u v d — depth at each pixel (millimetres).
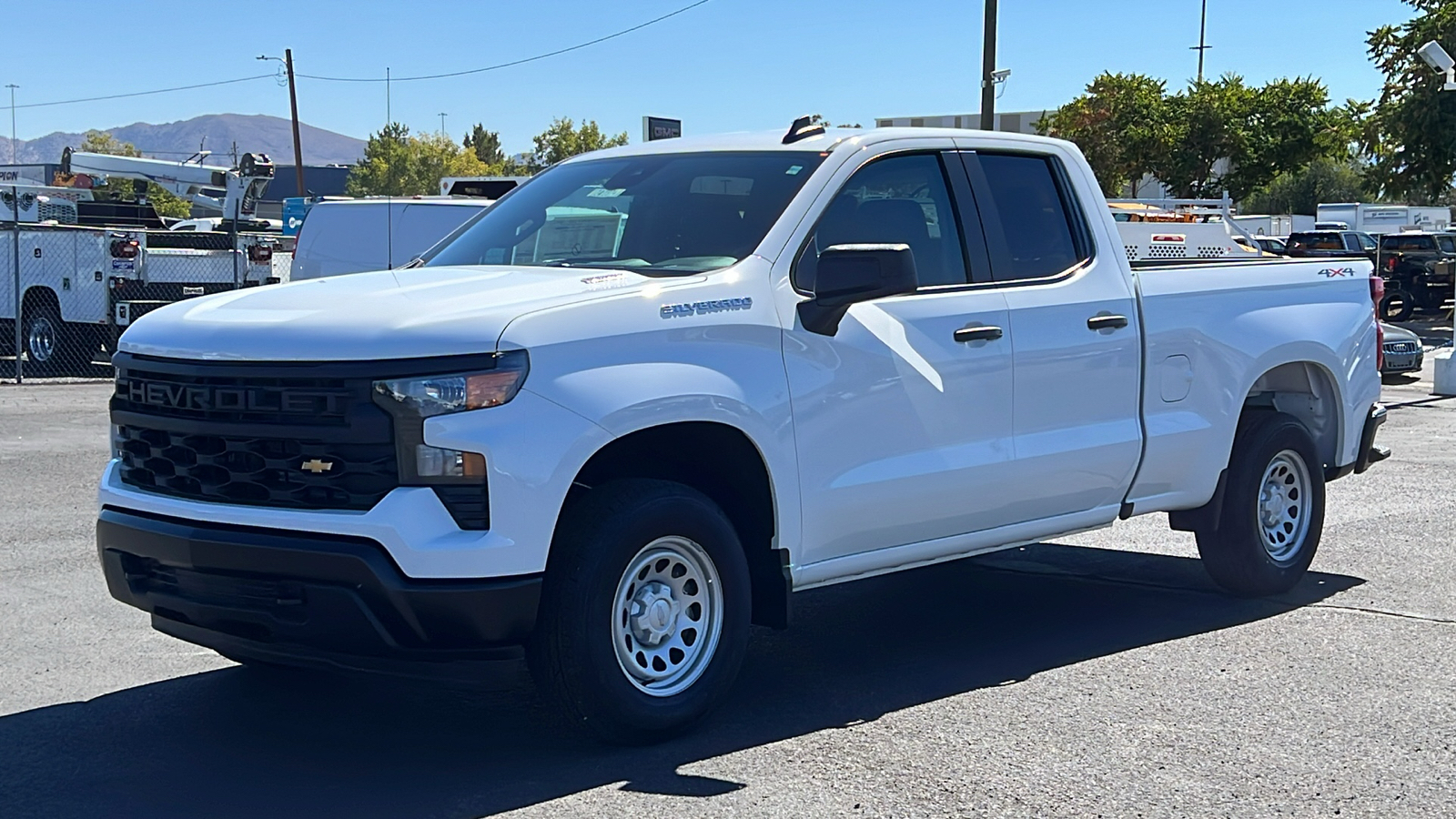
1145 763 4836
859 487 5414
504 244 5895
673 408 4816
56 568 7867
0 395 16969
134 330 5055
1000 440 5914
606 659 4711
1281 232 51656
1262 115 50031
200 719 5305
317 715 5352
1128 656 6219
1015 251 6121
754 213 5438
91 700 5535
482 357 4484
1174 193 50781
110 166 27797
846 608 7188
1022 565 8195
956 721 5301
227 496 4652
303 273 16656
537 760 4855
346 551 4379
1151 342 6523
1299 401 7742
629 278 5090
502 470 4453
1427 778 4699
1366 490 10750
